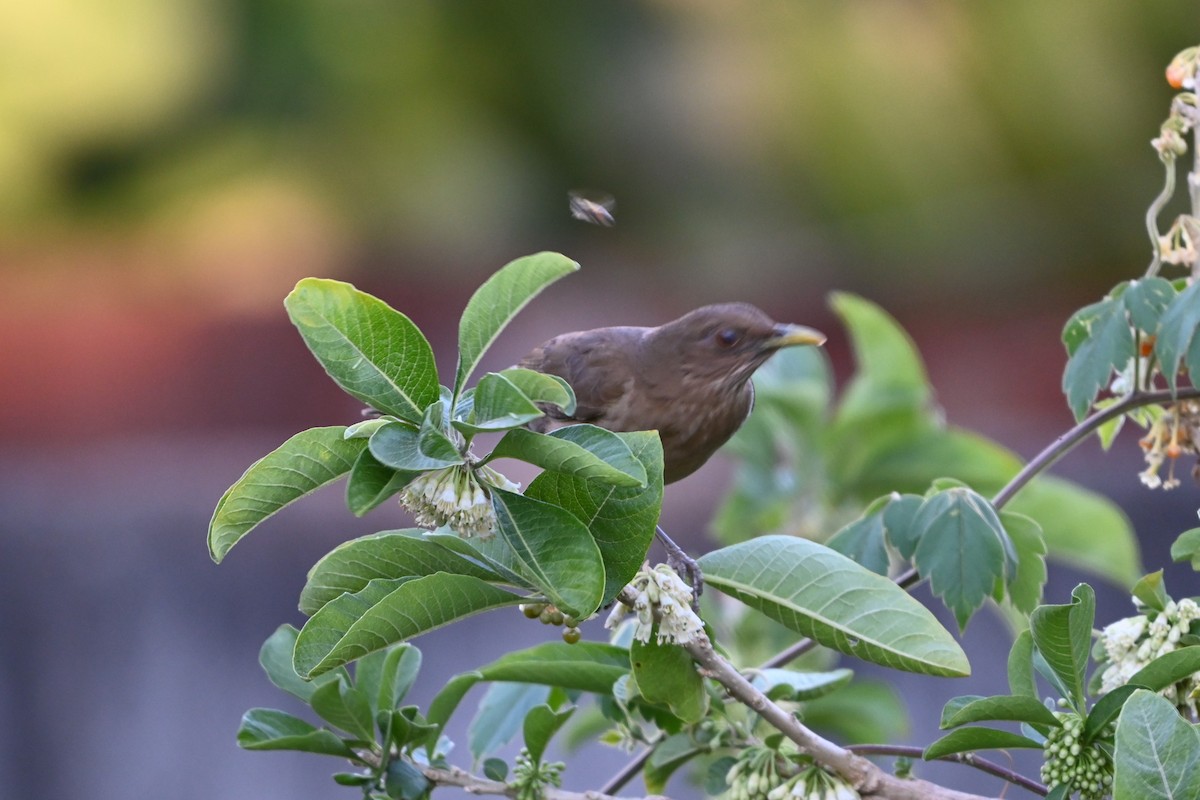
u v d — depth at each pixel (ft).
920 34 69.26
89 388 63.93
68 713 37.63
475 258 69.92
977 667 34.12
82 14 65.26
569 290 69.41
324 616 12.55
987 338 66.90
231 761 37.27
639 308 69.26
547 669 15.53
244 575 38.52
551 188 70.95
